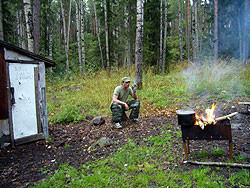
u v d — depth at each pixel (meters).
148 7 12.91
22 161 3.13
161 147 3.11
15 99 3.56
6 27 10.75
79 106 6.38
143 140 3.49
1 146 3.46
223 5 14.32
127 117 4.73
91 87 7.83
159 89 7.20
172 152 2.89
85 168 2.75
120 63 18.89
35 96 3.82
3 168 2.91
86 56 18.70
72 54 20.47
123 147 3.27
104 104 6.25
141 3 6.84
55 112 6.15
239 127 3.58
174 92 6.72
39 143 3.80
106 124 4.68
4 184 2.49
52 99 7.68
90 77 8.76
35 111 3.84
